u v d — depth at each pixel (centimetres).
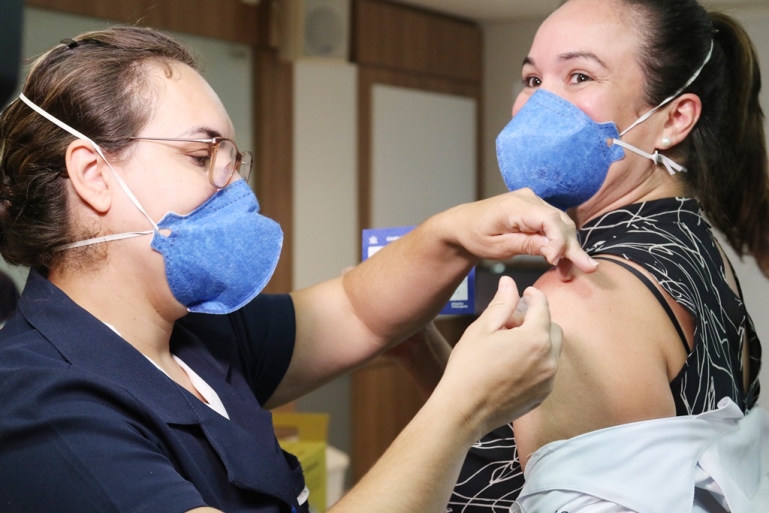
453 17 560
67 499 90
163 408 106
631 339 105
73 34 361
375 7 499
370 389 493
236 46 436
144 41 115
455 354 98
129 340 113
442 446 93
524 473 111
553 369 97
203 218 112
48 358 102
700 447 106
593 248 121
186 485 92
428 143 544
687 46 123
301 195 472
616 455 103
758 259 143
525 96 134
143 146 109
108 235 109
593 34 122
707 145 129
